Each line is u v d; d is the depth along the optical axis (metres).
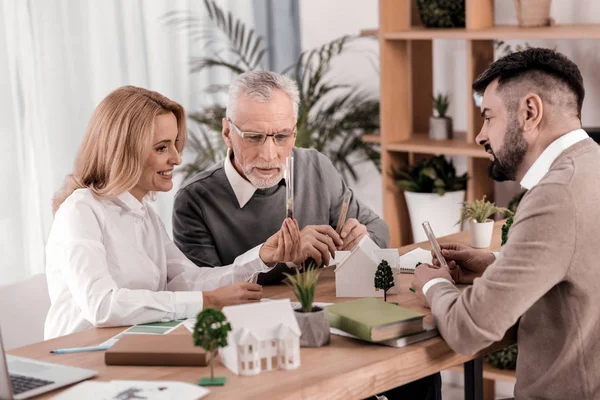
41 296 2.65
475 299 1.92
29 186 3.84
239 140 2.72
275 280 2.60
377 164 4.55
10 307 2.57
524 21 3.72
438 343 2.00
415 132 4.23
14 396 1.71
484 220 2.79
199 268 2.60
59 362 1.94
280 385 1.75
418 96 4.19
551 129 2.02
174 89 4.41
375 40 4.56
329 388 1.78
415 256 2.70
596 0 3.78
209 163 4.38
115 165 2.38
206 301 2.21
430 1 3.86
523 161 2.08
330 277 2.57
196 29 4.46
